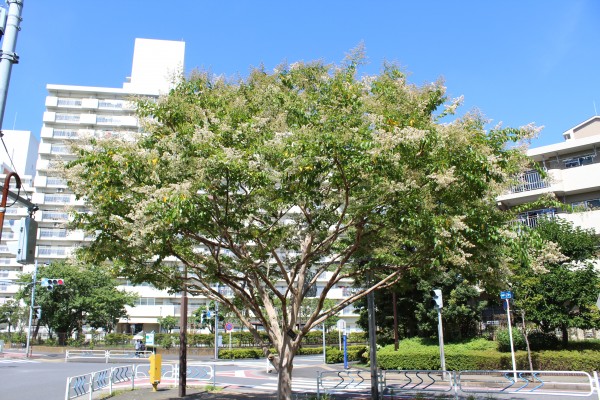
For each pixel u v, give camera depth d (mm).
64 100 64625
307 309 39312
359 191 9055
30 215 8914
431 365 20453
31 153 73812
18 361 31688
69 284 43250
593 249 19625
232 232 10141
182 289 11969
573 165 27688
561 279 18094
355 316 63406
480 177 8406
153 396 14820
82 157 9172
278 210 11547
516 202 28016
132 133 9945
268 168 8469
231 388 17312
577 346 19891
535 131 9234
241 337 45156
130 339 46625
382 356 21969
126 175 8867
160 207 7738
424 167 8539
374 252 11031
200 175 8234
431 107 9406
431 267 10242
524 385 14609
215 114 9883
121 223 8820
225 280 10758
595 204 26266
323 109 9555
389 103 9281
